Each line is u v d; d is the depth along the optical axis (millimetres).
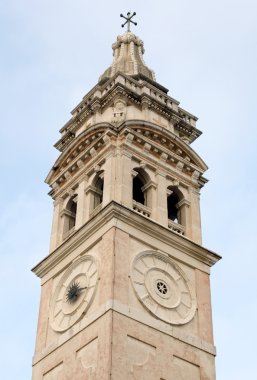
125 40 70375
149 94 60469
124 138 53969
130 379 42375
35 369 48156
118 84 58812
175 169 56438
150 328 45594
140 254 48625
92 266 48594
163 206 53188
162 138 56469
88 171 55125
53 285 51719
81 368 44219
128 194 51281
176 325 47188
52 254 52938
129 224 49344
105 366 42062
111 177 51938
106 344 43000
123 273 46719
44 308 51062
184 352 46375
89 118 60438
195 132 62062
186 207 55250
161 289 48375
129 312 45156
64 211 55969
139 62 67750
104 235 48844
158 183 54219
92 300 46688
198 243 53375
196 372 46188
